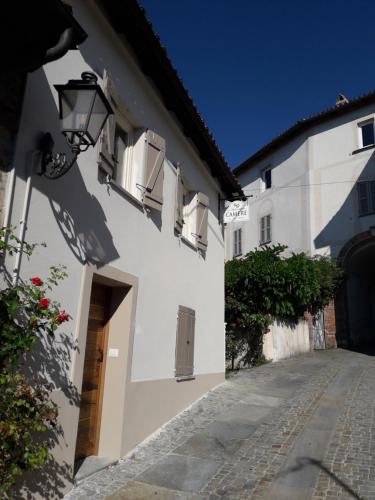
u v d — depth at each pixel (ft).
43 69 14.25
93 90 13.34
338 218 61.93
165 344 23.81
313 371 39.40
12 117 12.75
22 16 11.00
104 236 17.84
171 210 25.70
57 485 13.76
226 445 19.56
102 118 13.87
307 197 65.67
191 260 28.96
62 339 14.69
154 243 22.93
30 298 12.69
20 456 11.21
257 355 44.68
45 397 13.47
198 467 16.98
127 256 19.83
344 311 59.26
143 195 21.43
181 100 24.18
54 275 13.73
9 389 11.13
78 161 16.14
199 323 29.89
